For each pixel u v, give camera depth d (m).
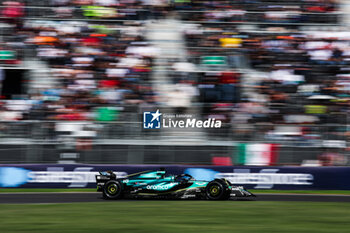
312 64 61.12
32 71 57.81
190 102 57.56
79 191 50.38
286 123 56.09
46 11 62.12
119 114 54.12
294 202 41.94
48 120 54.50
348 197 47.41
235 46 61.53
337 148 53.00
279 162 53.25
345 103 58.00
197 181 42.91
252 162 53.16
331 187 52.62
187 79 59.22
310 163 53.22
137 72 59.12
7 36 59.66
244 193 42.09
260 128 53.78
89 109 55.88
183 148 53.38
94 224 28.34
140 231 26.02
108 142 53.06
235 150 53.28
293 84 59.47
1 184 51.94
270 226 28.23
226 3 64.25
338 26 63.97
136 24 62.72
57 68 58.56
